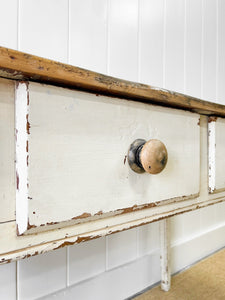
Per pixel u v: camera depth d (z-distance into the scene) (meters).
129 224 0.31
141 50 0.82
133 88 0.29
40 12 0.61
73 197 0.26
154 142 0.28
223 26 1.14
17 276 0.58
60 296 0.63
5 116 0.22
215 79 1.10
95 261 0.71
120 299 0.75
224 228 1.13
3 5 0.56
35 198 0.23
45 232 0.24
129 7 0.78
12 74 0.22
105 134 0.28
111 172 0.28
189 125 0.38
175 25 0.92
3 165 0.22
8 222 0.22
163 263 0.79
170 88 0.91
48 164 0.24
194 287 0.80
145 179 0.32
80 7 0.67
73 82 0.24
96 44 0.71
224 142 0.44
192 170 0.38
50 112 0.24
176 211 0.36
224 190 0.44
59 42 0.64
